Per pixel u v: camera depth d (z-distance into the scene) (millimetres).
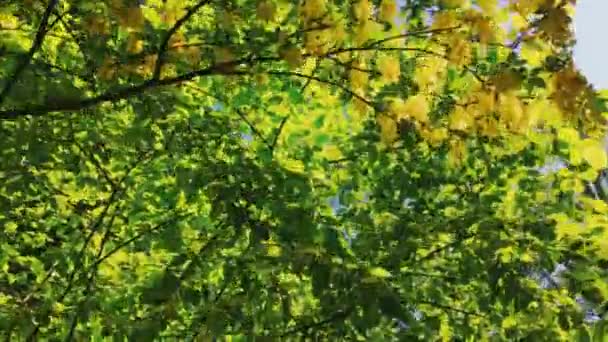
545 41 3156
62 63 4539
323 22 3395
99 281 5059
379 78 3918
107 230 5117
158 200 5211
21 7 3965
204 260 4281
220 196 3867
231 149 4723
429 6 3502
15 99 3510
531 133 4574
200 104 5102
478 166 5746
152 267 5020
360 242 5023
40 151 4242
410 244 4934
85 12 3699
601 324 4016
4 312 4645
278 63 4801
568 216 5195
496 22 3277
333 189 5312
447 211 5660
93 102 3572
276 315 4113
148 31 3592
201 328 4223
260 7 3439
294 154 5238
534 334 4746
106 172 5203
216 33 3861
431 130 3516
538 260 4445
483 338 5484
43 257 5508
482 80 3338
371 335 4609
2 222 5242
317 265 3256
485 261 4449
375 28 3434
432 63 3604
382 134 3541
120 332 4414
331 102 5234
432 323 5211
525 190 5645
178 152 4719
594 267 4465
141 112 4047
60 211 5562
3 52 3674
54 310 4750
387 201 5805
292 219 3598
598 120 3184
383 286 3152
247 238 4605
